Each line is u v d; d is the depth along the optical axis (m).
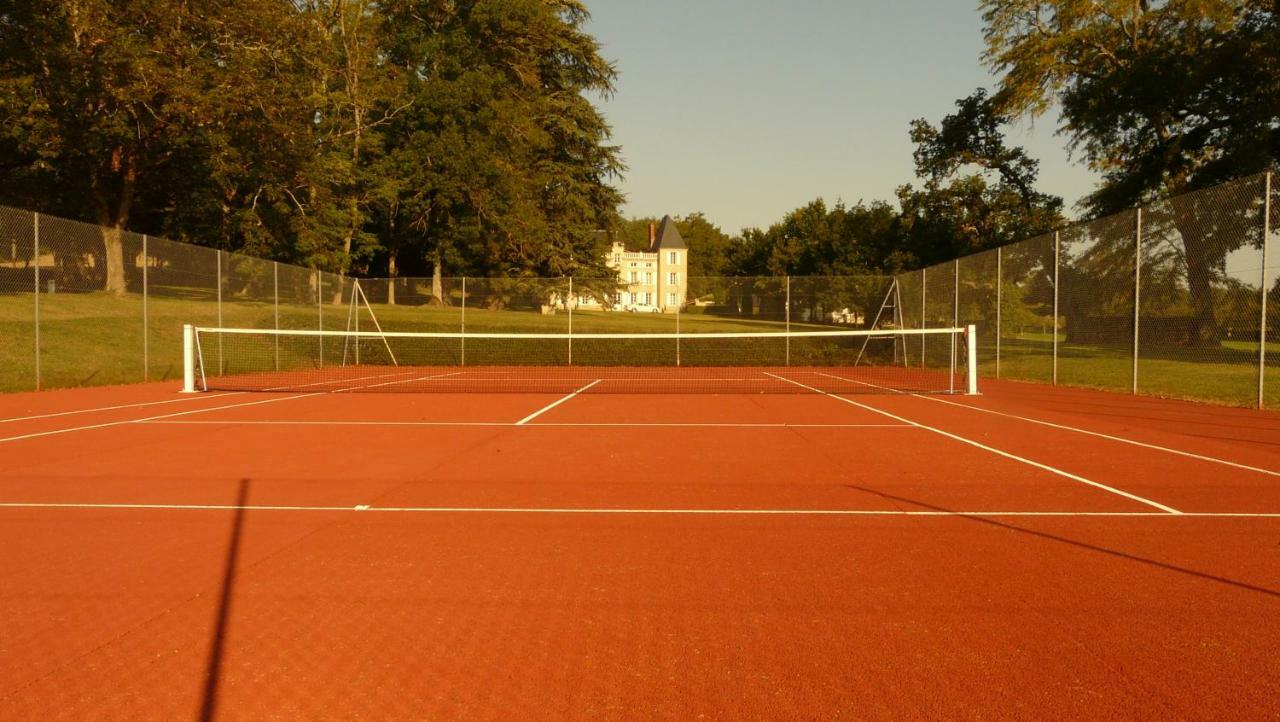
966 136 50.28
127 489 7.76
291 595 4.77
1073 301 20.53
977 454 10.04
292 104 32.44
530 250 44.31
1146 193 33.94
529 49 47.97
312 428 12.55
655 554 5.64
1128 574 5.17
